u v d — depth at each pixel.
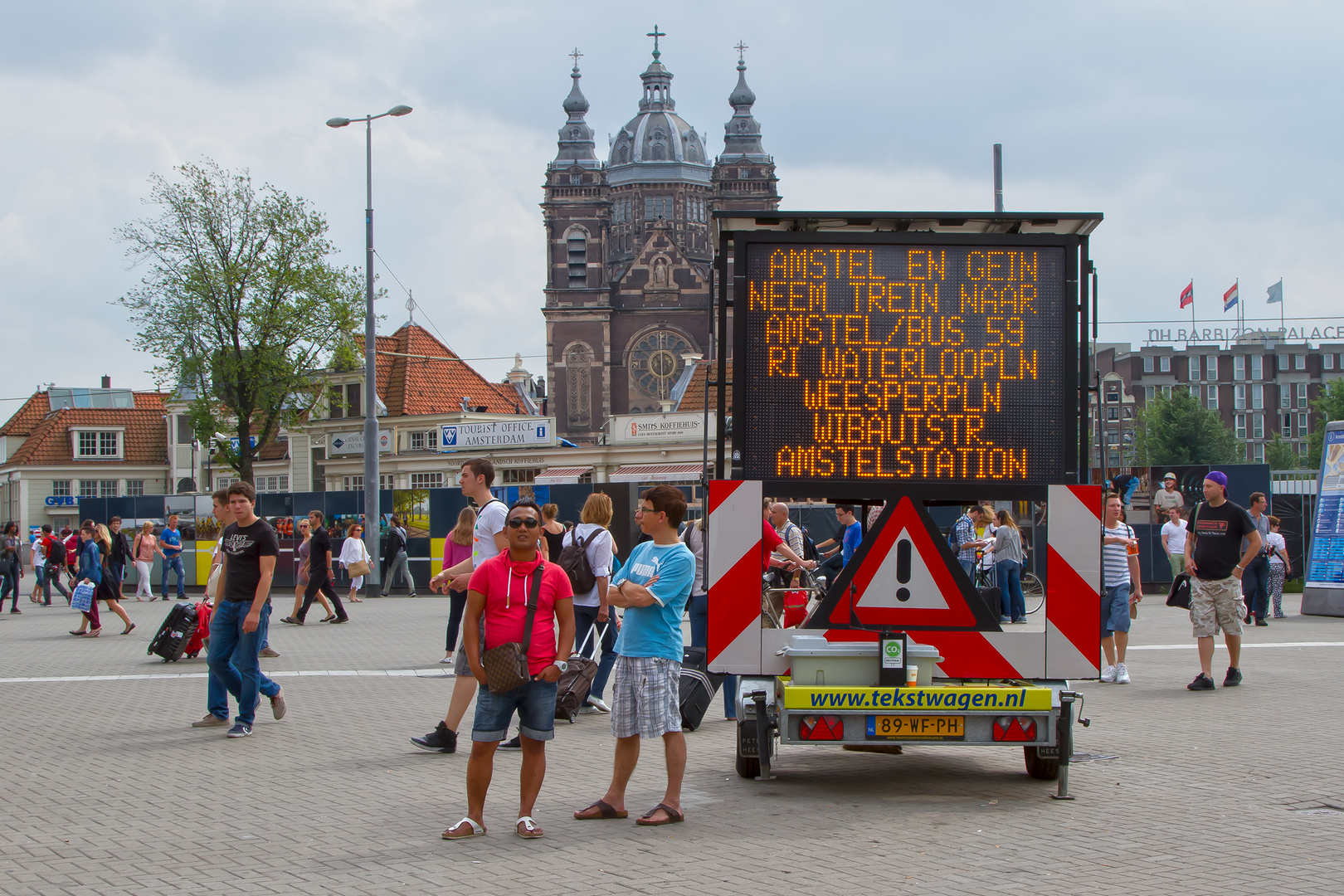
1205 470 29.50
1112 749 9.40
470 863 6.27
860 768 8.86
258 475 67.50
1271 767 8.70
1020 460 7.79
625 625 7.31
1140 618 22.14
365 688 13.35
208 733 10.45
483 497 10.23
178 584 31.73
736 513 7.82
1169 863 6.21
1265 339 125.06
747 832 6.89
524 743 6.90
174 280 48.97
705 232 108.56
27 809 7.61
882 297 7.80
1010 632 7.83
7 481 79.69
